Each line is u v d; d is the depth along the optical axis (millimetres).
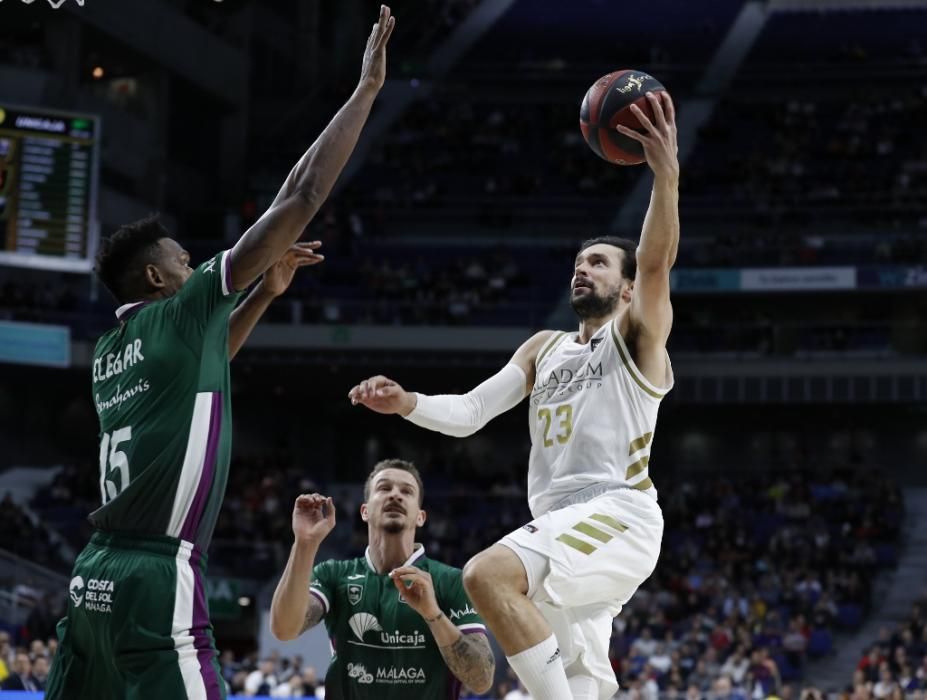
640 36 41688
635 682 18500
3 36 30953
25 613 22094
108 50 31812
